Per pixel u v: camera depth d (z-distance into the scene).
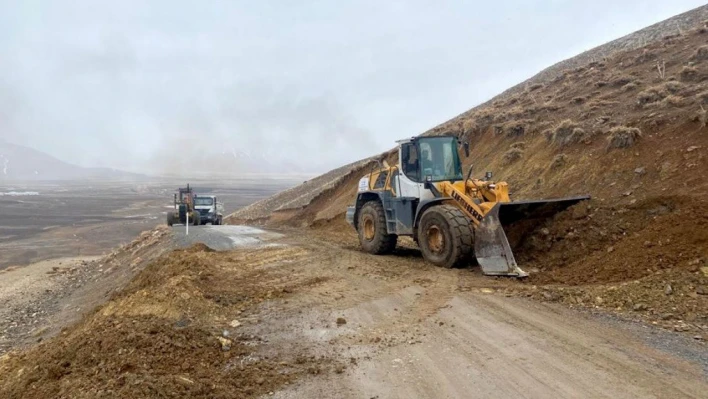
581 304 6.20
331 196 30.77
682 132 10.40
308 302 7.25
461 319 5.92
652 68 16.80
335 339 5.59
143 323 6.11
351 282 8.43
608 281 6.91
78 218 61.62
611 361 4.45
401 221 10.74
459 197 9.07
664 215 7.90
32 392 4.76
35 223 54.78
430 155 10.32
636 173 10.12
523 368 4.43
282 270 9.91
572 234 8.73
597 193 10.31
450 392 4.06
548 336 5.18
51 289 17.70
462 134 21.28
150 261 14.53
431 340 5.31
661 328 5.21
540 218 9.27
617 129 11.59
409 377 4.41
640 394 3.81
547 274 7.79
